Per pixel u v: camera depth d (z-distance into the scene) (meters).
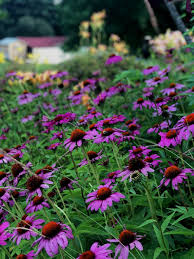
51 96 2.14
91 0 10.91
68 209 0.89
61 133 1.17
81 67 3.54
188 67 1.95
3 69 3.80
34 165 1.23
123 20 10.27
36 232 0.67
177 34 2.53
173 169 0.72
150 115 1.40
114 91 1.54
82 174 1.06
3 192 0.86
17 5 24.94
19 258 0.69
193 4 1.18
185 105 1.40
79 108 1.91
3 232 0.70
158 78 1.47
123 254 0.61
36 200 0.79
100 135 0.91
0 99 2.31
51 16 25.69
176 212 0.89
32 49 14.08
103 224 0.88
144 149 0.93
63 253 0.69
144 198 0.84
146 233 0.81
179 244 0.81
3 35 23.19
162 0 1.68
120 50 3.35
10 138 1.84
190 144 1.10
